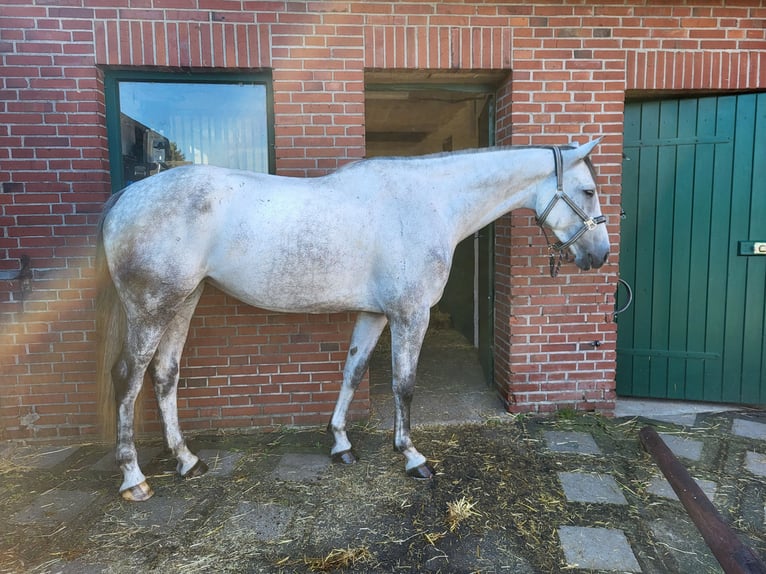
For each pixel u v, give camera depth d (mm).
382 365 5062
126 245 2438
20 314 3238
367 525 2385
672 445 3232
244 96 3443
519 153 2795
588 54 3416
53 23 3072
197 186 2467
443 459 3020
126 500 2594
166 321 2529
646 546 2256
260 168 3502
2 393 3287
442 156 2789
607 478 2812
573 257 2941
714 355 3885
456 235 2805
